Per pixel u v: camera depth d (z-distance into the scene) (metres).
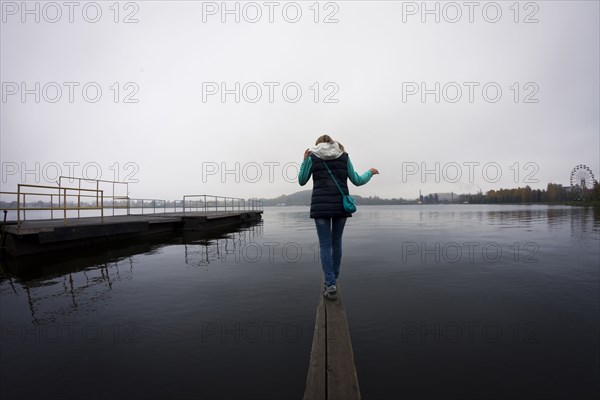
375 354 2.67
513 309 3.75
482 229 15.20
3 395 2.06
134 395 2.08
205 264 6.53
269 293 4.38
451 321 3.38
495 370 2.42
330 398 1.41
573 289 4.59
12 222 9.06
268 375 2.33
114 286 4.73
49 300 4.03
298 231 15.39
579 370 2.41
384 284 4.92
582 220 21.02
